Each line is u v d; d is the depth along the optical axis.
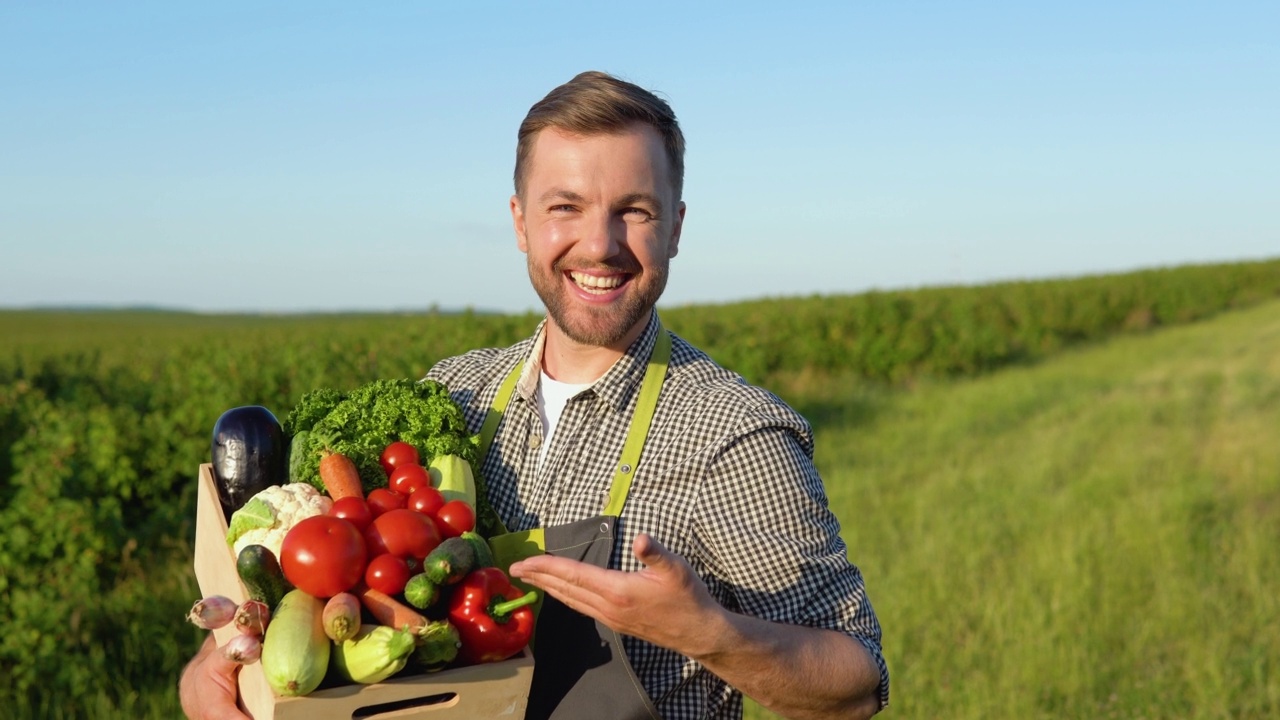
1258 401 15.20
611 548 1.99
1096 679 5.50
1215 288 42.38
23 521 6.05
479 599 1.79
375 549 1.81
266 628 1.75
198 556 2.33
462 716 1.77
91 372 15.93
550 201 2.05
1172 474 9.89
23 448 7.29
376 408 2.20
